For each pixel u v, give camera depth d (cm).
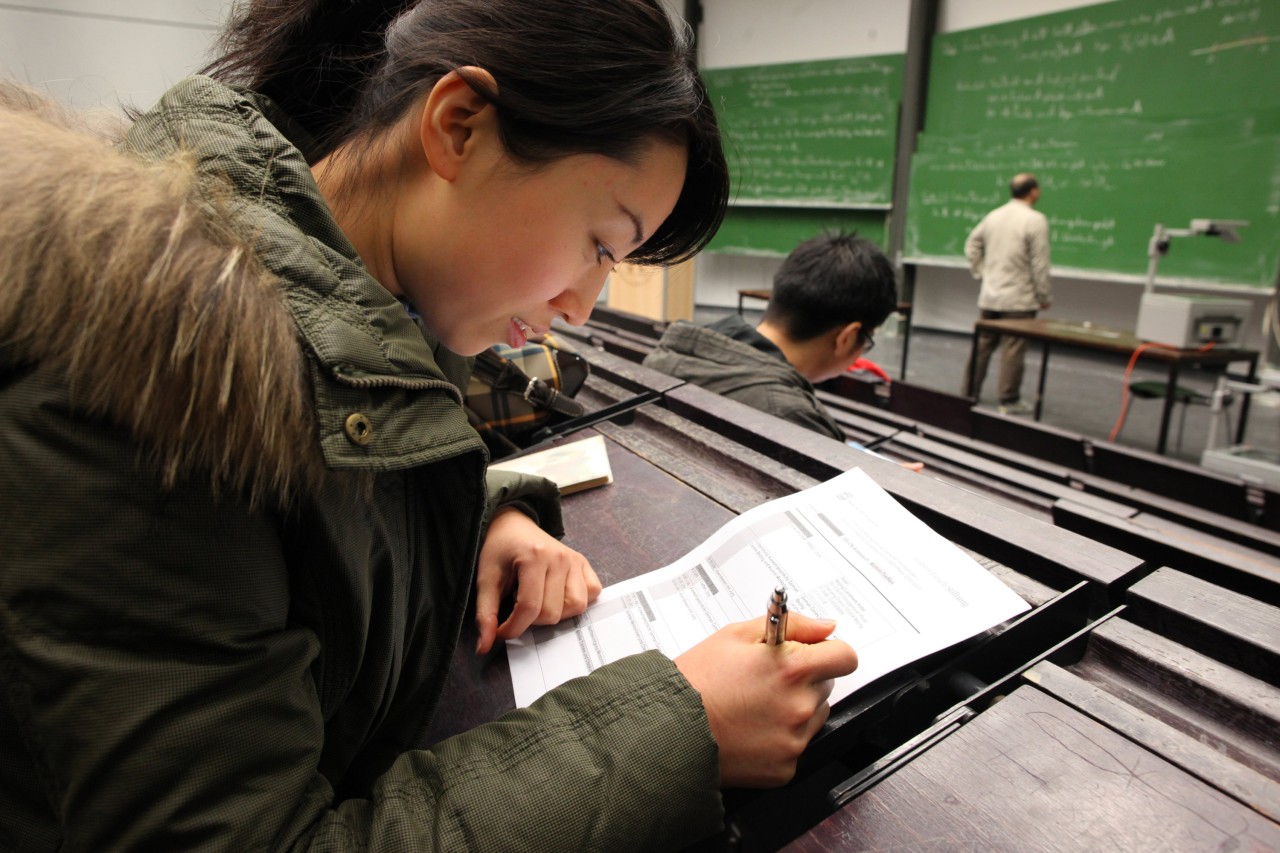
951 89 554
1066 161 506
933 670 57
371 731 50
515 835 39
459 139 44
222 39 57
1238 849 39
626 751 42
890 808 43
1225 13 428
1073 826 41
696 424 106
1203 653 56
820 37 616
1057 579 65
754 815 61
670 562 73
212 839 33
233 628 35
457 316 51
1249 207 439
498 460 96
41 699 31
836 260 144
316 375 37
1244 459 248
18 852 35
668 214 52
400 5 53
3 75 43
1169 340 309
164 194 34
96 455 31
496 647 63
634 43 43
